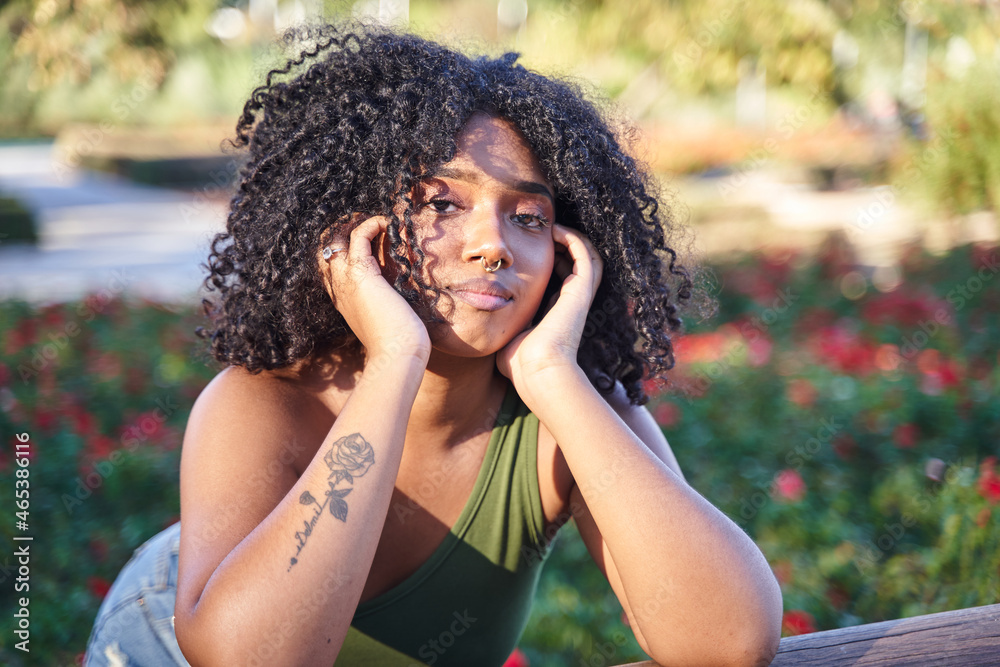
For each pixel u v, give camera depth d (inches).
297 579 38.1
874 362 175.0
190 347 205.8
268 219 47.6
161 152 745.6
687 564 41.4
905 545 117.1
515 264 45.1
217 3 285.3
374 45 49.6
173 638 52.4
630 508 42.4
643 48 322.7
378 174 44.7
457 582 50.4
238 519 43.0
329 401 48.9
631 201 53.0
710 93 347.6
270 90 52.8
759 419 155.6
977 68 292.0
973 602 89.0
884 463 142.3
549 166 46.6
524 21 330.0
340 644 39.0
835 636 41.7
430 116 44.0
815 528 119.4
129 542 126.0
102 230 522.6
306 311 46.6
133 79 283.4
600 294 54.5
